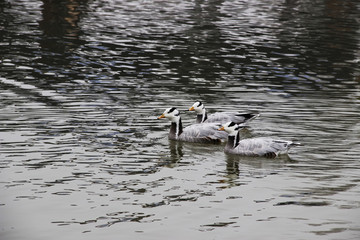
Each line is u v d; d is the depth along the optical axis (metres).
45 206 13.90
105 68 29.12
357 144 18.64
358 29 41.09
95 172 16.06
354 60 32.25
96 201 14.20
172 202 14.23
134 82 26.62
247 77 28.03
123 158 17.28
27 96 23.67
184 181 15.66
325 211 13.78
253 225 13.06
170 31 38.66
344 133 19.80
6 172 15.85
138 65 29.88
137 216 13.44
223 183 15.55
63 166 16.39
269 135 19.56
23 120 20.48
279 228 12.91
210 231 12.75
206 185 15.40
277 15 46.03
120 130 19.89
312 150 18.12
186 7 48.72
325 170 16.50
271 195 14.73
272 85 26.64
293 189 15.11
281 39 37.22
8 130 19.33
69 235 12.53
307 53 33.62
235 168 16.81
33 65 29.27
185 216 13.46
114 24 40.62
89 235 12.53
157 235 12.55
